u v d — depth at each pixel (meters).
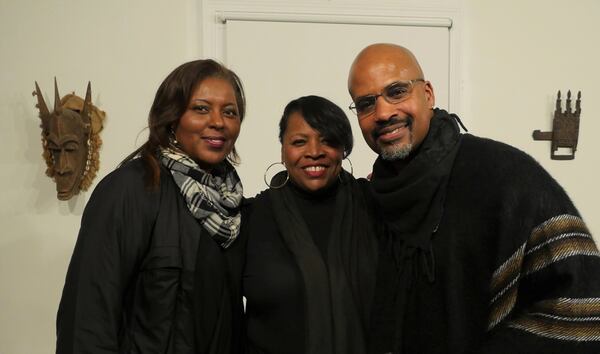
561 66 2.15
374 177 1.12
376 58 1.02
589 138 2.18
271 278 1.15
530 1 2.13
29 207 1.96
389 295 1.05
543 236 0.87
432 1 2.10
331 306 1.13
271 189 1.29
